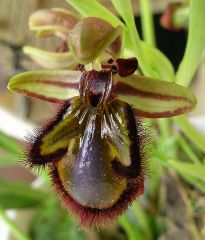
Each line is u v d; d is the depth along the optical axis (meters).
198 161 0.06
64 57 0.05
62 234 0.06
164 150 0.06
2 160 0.06
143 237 0.06
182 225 0.06
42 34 0.05
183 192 0.06
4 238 0.06
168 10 0.06
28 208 0.06
